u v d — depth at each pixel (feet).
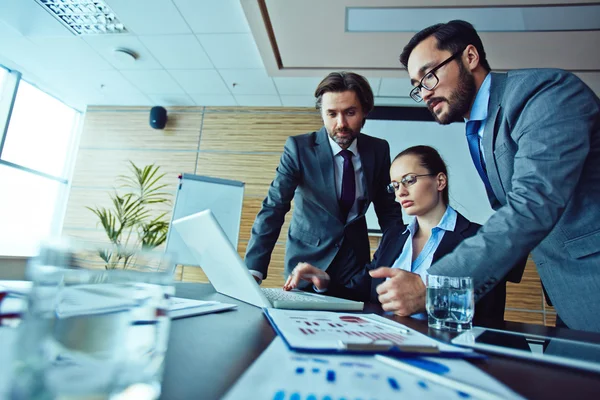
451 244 3.84
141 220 12.10
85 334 0.76
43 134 13.21
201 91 12.52
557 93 2.93
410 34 8.66
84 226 13.10
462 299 1.99
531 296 10.21
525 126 2.98
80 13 9.14
